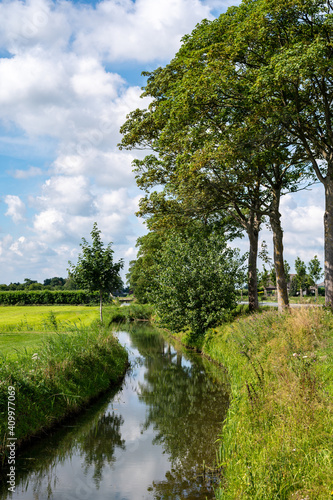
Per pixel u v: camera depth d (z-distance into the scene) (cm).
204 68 1742
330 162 1902
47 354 1078
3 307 5803
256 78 1702
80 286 2642
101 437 850
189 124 1952
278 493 458
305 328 1180
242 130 1792
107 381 1252
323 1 1586
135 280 6278
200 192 2159
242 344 1440
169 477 659
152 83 2272
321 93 1744
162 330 3369
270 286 7394
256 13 1614
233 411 853
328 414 586
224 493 548
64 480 650
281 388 744
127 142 2416
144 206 2350
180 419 971
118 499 582
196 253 2328
